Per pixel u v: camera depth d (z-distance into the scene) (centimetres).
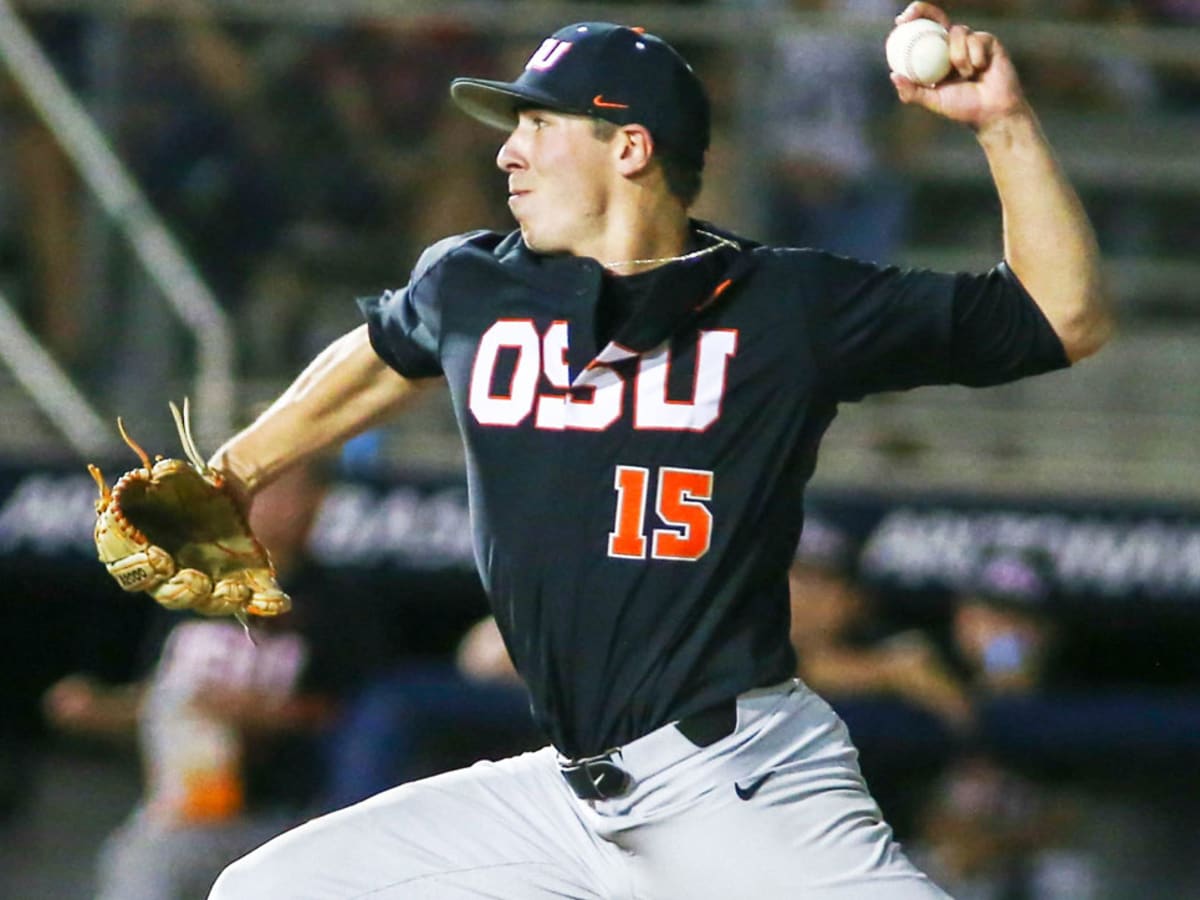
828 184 2934
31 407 2866
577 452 1248
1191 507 2642
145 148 2939
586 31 1294
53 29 2930
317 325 2948
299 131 2966
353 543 2656
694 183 1302
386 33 2962
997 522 2653
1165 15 3181
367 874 1312
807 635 2473
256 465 1391
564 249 1288
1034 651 2586
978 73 1247
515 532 1258
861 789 1292
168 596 1348
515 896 1313
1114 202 3133
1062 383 3006
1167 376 3017
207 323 2864
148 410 2836
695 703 1246
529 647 1269
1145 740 2473
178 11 2939
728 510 1247
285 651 2372
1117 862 2491
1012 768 2472
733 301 1255
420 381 1379
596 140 1277
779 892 1258
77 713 2469
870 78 2947
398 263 2975
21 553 2692
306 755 2375
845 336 1251
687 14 2875
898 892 1255
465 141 2989
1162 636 2827
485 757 2366
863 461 2892
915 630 2719
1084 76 3159
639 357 1249
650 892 1289
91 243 2916
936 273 1267
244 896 1313
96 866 2786
